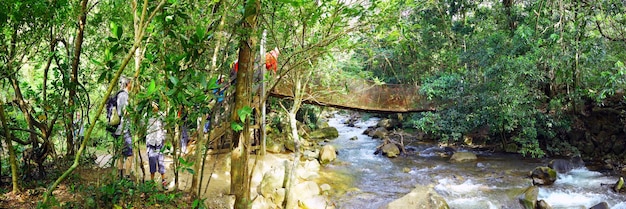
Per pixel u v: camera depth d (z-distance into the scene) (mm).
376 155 9773
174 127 2984
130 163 4297
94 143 3900
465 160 9117
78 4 3369
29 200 3359
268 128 9359
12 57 3104
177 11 2115
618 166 8086
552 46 7801
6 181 3846
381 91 9461
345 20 3357
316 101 8031
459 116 8992
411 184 7234
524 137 9203
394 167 8562
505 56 8055
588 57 7629
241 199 2717
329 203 6004
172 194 3555
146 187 3676
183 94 2129
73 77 3596
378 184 7223
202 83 2119
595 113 8898
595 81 8227
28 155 3959
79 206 3121
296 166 5363
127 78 3824
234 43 3025
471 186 7055
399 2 3131
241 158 2707
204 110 2670
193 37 2125
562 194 6492
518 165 8531
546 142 9484
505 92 7879
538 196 6422
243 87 2543
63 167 3684
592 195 6406
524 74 8086
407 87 9641
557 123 8625
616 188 6598
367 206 6004
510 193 6598
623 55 7914
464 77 8891
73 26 3764
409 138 11930
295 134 5504
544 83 8930
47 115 3826
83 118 3742
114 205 3115
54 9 3051
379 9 3189
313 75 6688
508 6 10039
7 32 3006
